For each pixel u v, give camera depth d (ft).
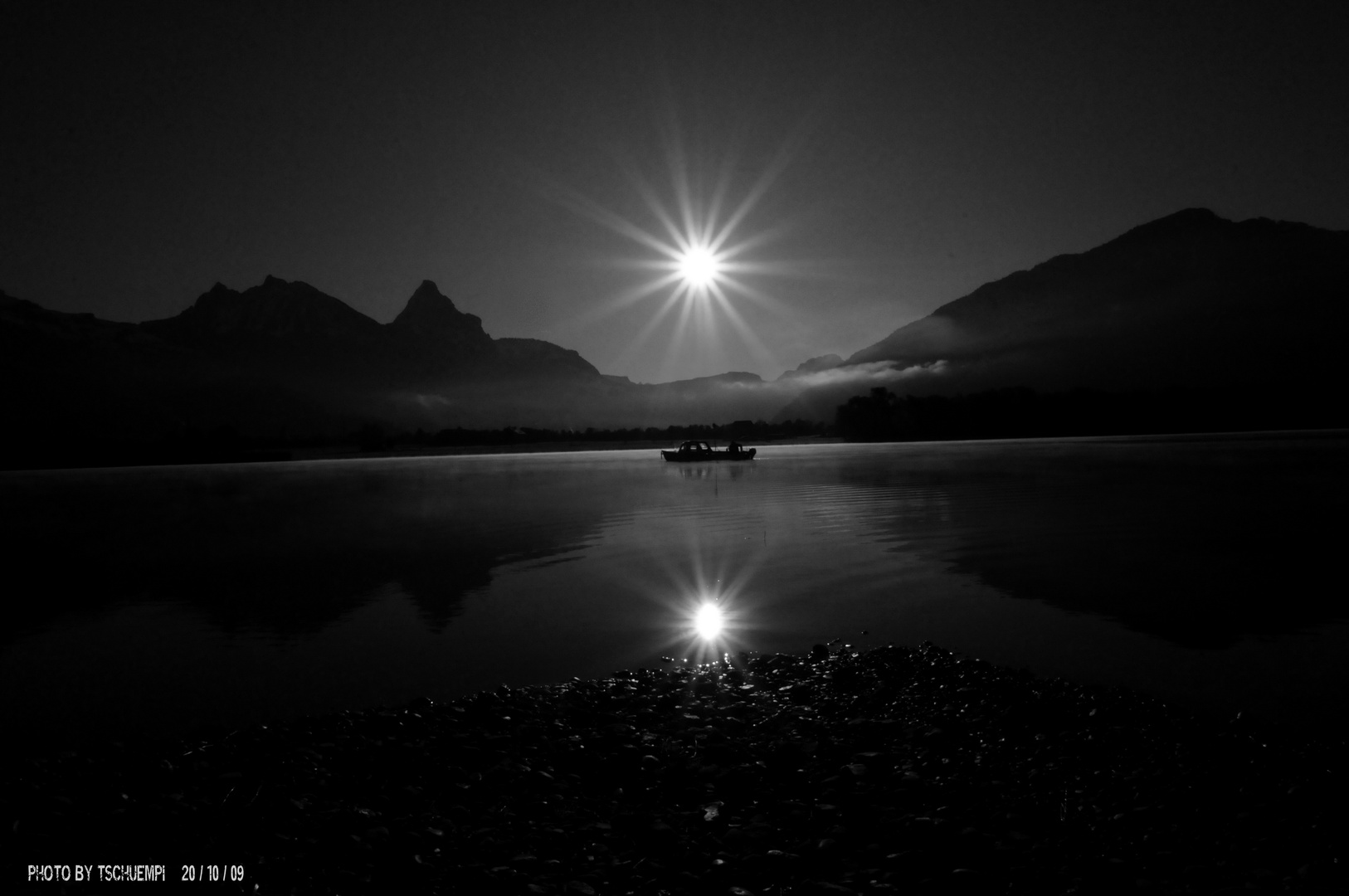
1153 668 33.81
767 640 40.06
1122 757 24.06
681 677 33.78
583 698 31.04
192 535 89.20
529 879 18.21
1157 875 18.11
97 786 22.25
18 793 21.59
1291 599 46.21
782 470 198.59
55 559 72.84
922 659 33.83
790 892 17.74
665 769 24.36
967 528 77.97
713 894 17.70
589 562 63.00
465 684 33.96
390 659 37.68
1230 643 37.55
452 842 19.94
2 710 31.04
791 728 27.55
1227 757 23.88
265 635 42.37
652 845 19.94
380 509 114.01
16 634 43.73
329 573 61.26
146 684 34.12
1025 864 18.39
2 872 17.57
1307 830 19.67
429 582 56.54
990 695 29.01
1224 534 70.90
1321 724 27.17
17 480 247.50
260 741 25.72
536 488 152.35
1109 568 56.08
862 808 21.25
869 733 26.73
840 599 48.16
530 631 42.32
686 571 58.39
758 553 65.16
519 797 22.59
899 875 18.12
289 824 20.44
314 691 33.14
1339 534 69.77
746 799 22.56
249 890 17.47
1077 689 29.63
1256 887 17.33
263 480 212.43
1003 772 23.50
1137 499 102.58
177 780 22.88
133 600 53.01
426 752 25.25
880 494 116.98
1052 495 109.19
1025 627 40.88
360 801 22.18
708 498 119.96
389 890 17.69
